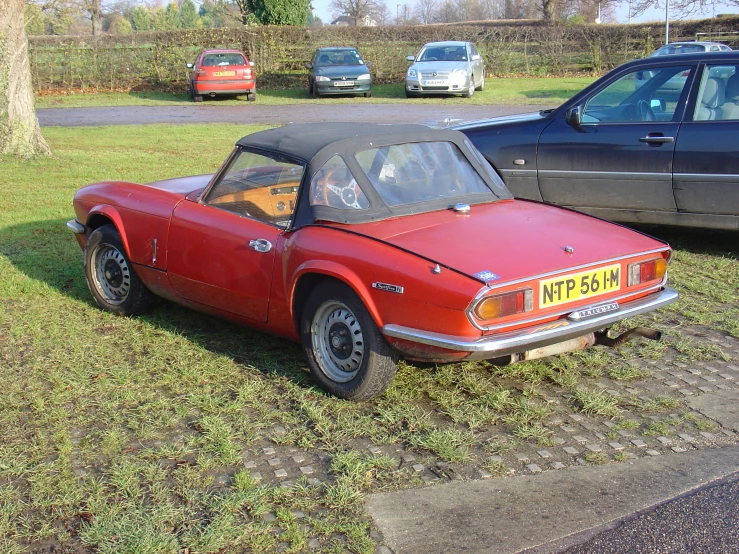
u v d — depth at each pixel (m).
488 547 3.05
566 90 24.06
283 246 4.53
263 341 5.35
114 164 12.41
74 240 8.14
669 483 3.51
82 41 28.30
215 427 4.00
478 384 4.52
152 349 5.18
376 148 4.69
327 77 23.78
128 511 3.30
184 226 5.16
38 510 3.34
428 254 3.99
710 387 4.55
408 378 4.66
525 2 74.38
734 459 3.72
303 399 4.34
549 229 4.44
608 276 4.18
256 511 3.28
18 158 12.59
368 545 3.05
